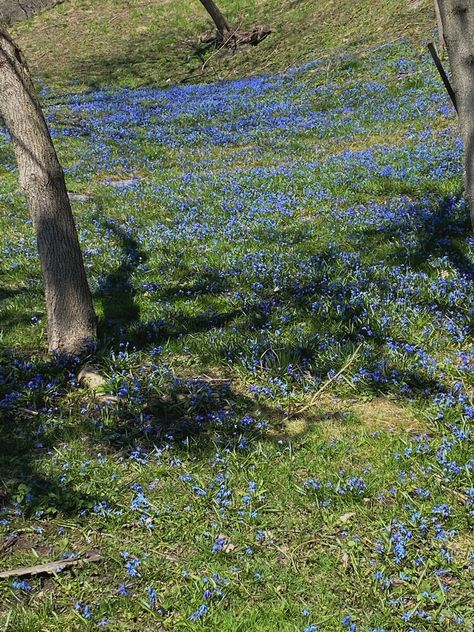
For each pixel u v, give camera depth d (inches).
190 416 237.5
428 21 1022.4
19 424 234.4
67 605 160.1
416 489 190.4
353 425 226.4
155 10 1535.4
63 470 205.9
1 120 908.0
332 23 1197.1
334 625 151.7
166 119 903.1
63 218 273.0
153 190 558.3
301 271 353.7
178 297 339.0
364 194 484.7
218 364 272.4
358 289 318.0
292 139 723.4
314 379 251.6
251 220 453.1
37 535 182.5
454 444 207.5
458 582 160.4
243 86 1057.5
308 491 193.2
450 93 205.9
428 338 273.7
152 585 163.6
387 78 883.4
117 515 187.0
